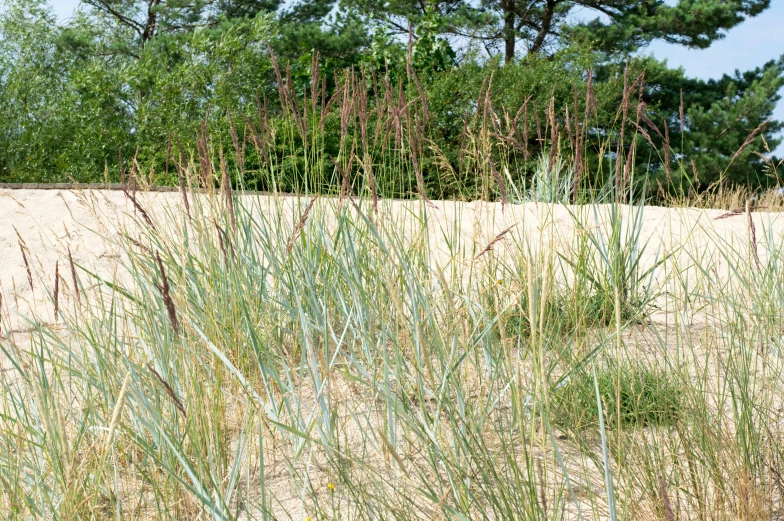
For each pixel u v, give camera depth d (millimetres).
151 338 2807
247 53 14875
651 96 19078
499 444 2363
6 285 4641
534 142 11992
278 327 3188
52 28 19531
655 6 20891
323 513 2109
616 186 3943
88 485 2195
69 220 5844
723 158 17391
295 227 3014
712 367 2953
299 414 2422
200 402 2402
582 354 2766
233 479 2070
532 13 21156
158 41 19484
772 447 2293
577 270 3406
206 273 3354
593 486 2188
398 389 2527
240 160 3680
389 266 3090
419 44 14836
